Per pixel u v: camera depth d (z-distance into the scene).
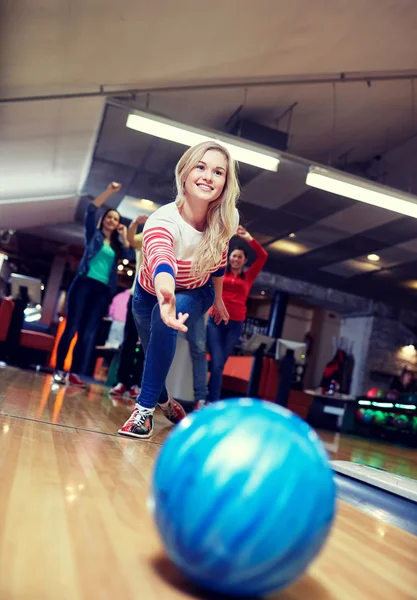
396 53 5.38
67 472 1.06
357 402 8.84
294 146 7.87
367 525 1.17
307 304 14.45
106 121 6.22
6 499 0.80
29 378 4.29
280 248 10.59
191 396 4.32
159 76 5.06
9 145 5.90
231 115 6.64
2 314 6.59
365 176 8.30
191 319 2.00
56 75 4.43
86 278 4.14
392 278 11.30
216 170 1.81
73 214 11.11
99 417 2.30
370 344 13.30
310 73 5.57
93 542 0.68
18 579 0.52
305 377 14.01
